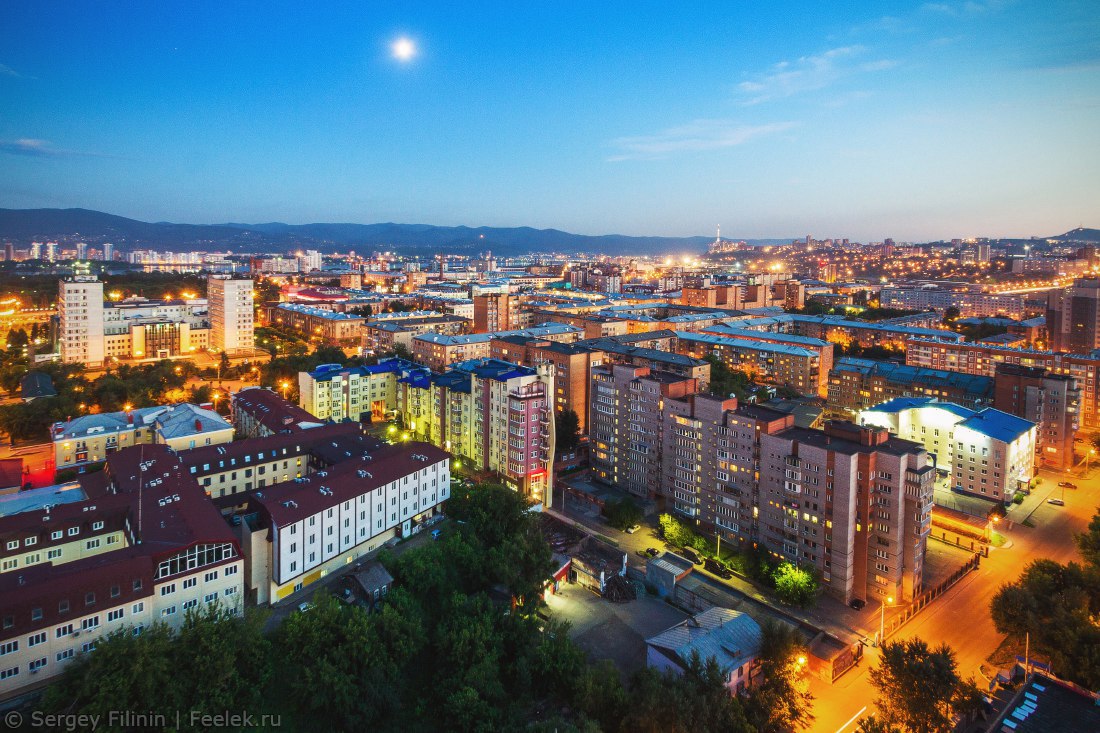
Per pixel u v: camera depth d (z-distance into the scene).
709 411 183.38
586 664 120.50
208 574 116.75
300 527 131.75
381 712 109.88
